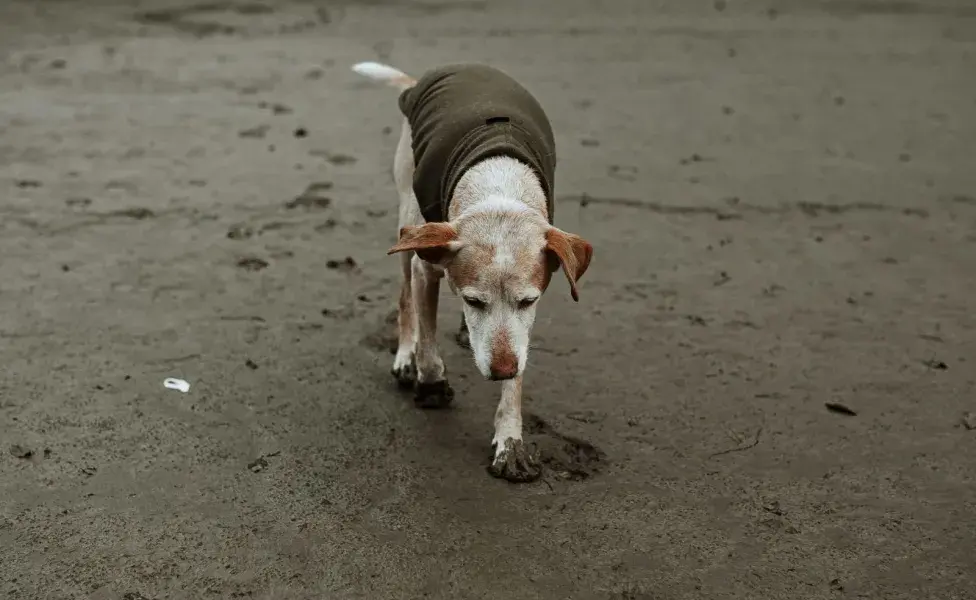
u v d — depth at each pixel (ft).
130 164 10.32
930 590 5.96
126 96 12.95
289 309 7.92
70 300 7.88
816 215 9.67
